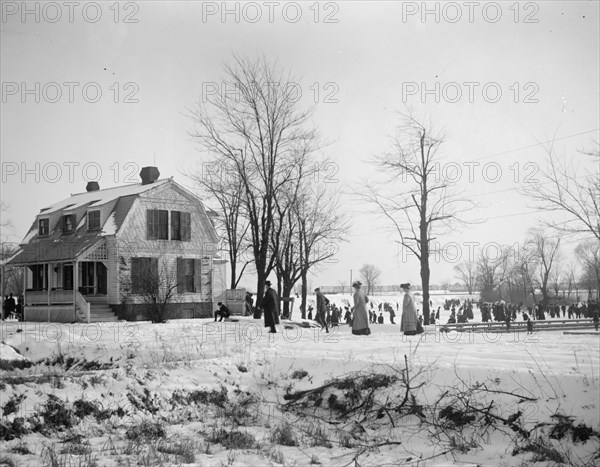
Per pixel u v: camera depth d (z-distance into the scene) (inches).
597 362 553.3
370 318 2332.7
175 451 464.1
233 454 463.2
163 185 1675.7
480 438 487.8
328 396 581.6
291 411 584.1
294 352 691.4
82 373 594.9
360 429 532.4
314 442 502.0
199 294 1722.4
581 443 451.2
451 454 464.1
